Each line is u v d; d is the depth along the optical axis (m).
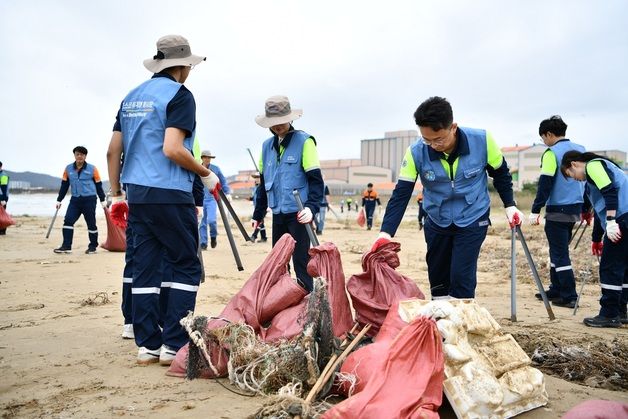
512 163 83.88
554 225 6.61
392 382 2.78
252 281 4.01
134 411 3.09
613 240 5.22
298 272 5.41
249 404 3.20
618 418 2.58
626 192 5.33
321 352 3.43
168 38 4.22
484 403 2.95
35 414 3.05
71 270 8.82
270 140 5.60
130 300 4.63
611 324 5.32
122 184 4.14
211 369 3.63
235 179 118.31
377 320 3.88
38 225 20.98
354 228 21.61
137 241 4.02
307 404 2.89
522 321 5.52
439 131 3.98
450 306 3.12
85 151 11.18
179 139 3.90
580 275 8.81
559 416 3.13
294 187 5.34
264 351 3.50
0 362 3.98
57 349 4.33
